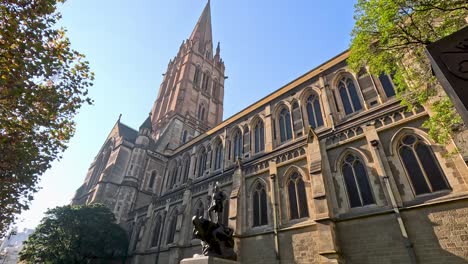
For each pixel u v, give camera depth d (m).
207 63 77.69
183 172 41.41
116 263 35.09
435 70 2.59
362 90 22.75
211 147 37.59
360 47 14.13
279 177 24.09
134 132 60.53
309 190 21.03
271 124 29.25
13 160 15.21
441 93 14.26
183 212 31.34
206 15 91.56
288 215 21.70
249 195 25.75
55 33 13.26
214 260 11.70
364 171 18.86
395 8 12.16
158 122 65.31
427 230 14.41
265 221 23.20
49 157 17.06
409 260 14.30
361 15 13.94
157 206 38.22
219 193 15.54
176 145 55.25
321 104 25.14
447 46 2.69
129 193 42.25
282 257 20.02
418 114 17.48
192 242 28.52
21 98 13.10
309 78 27.80
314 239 18.83
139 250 34.25
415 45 12.97
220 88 77.25
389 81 21.34
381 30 13.00
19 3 11.93
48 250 29.91
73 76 15.05
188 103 63.44
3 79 11.77
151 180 46.50
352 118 21.78
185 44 81.81
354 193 18.72
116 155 47.88
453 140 13.98
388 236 15.60
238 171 27.58
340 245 17.28
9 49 11.54
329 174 20.36
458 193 14.21
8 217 18.11
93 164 61.38
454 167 14.92
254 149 30.16
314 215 19.69
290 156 24.25
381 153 18.19
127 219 40.53
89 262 33.53
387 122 19.06
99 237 32.47
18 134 14.45
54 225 31.41
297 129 26.56
